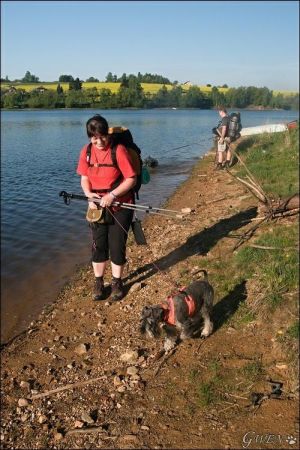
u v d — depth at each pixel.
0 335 6.83
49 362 5.89
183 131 35.47
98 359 5.73
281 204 8.23
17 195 15.30
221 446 4.10
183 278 7.12
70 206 13.84
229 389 4.70
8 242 10.61
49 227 11.77
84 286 7.98
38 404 5.09
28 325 7.05
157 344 5.73
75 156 24.20
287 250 6.71
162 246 8.79
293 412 4.33
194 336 5.60
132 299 6.98
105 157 6.38
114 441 4.35
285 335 5.15
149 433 4.36
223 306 6.04
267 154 14.78
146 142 28.66
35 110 74.69
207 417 4.43
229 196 11.34
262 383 4.71
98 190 6.55
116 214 6.65
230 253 7.45
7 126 43.28
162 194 14.13
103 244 6.90
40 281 8.53
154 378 5.08
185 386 4.86
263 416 4.34
